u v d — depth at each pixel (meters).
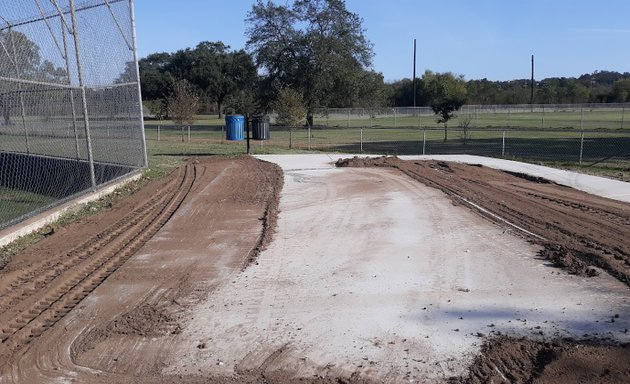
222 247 7.53
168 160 17.08
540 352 4.45
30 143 14.66
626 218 8.86
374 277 6.22
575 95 87.12
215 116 70.31
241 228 8.55
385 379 4.09
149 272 6.52
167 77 75.44
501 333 4.76
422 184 12.23
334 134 35.41
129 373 4.26
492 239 7.66
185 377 4.19
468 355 4.41
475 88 85.00
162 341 4.77
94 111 12.91
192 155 18.92
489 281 6.01
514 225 8.41
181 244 7.70
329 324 5.03
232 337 4.82
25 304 5.57
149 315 5.29
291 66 44.78
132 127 14.16
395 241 7.66
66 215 9.53
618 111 67.94
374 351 4.52
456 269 6.42
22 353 4.58
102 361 4.45
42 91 12.52
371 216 9.20
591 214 9.16
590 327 4.84
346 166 15.34
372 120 56.12
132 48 14.18
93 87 11.90
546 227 8.27
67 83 11.19
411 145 26.03
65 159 12.49
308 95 44.91
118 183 12.28
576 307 5.27
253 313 5.30
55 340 4.81
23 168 13.58
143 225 8.84
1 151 14.47
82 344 4.73
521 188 11.81
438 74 80.75
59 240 7.92
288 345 4.66
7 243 7.74
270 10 45.16
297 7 45.41
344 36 45.69
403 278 6.16
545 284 5.89
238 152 20.02
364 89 46.97
